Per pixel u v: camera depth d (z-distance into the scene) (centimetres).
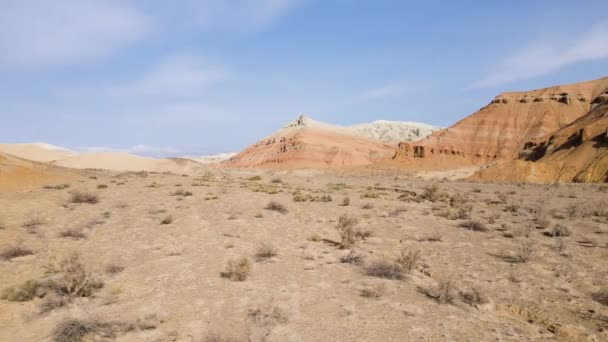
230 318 746
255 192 3083
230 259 1165
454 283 988
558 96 16475
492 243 1445
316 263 1139
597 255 1276
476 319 765
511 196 3625
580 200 3222
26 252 1177
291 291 896
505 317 791
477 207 2630
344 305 815
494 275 1055
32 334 677
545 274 1063
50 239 1366
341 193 3338
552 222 1972
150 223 1730
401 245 1407
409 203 2708
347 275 1030
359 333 688
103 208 2100
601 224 1894
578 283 988
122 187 3131
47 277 954
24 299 817
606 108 9375
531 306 842
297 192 3023
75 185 3053
